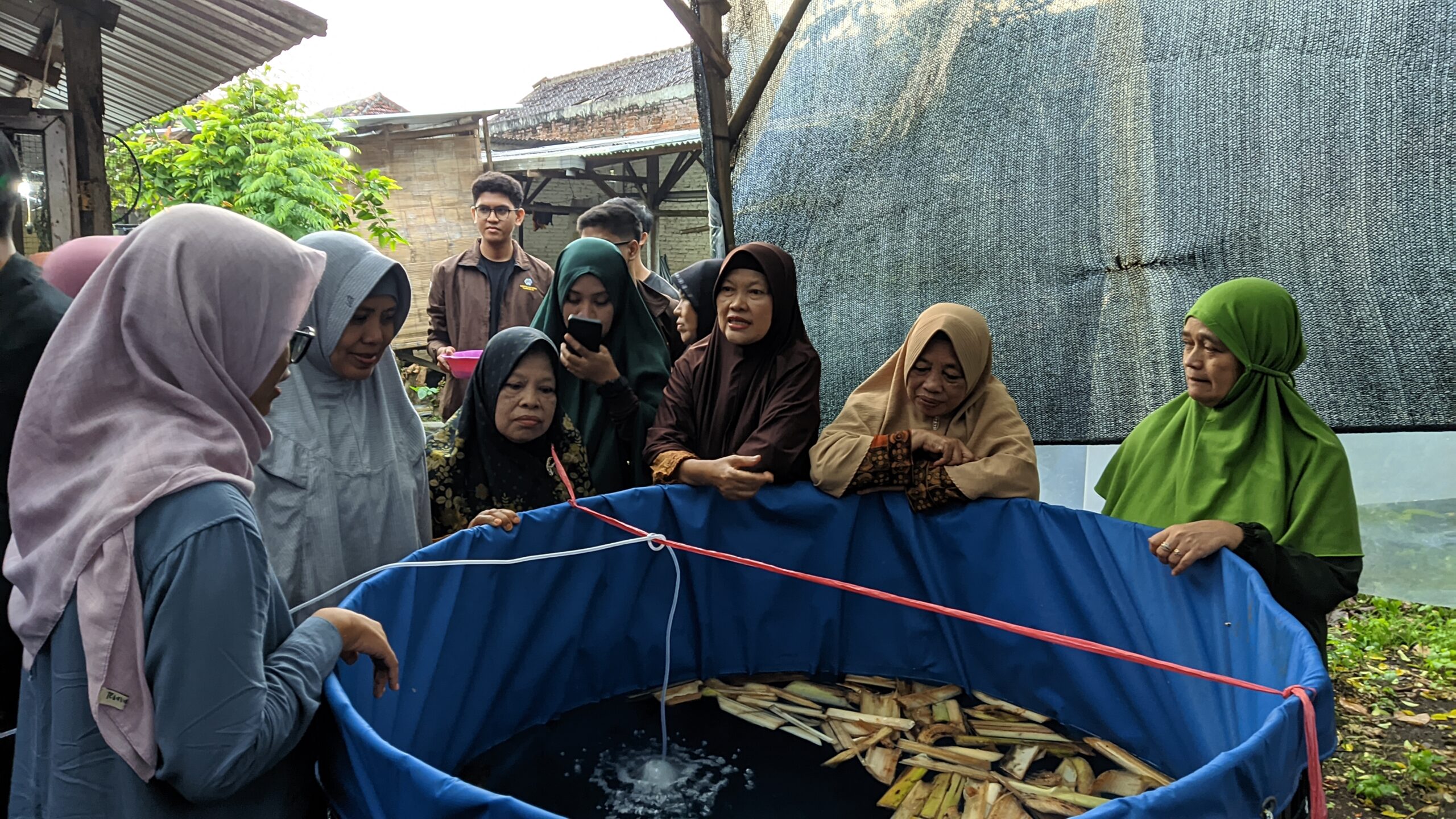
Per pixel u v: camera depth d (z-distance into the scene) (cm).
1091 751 225
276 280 143
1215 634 193
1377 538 351
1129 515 248
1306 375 251
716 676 273
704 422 280
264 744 124
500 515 225
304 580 204
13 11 497
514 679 234
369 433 224
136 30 532
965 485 244
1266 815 123
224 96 839
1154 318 280
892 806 200
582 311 302
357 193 1012
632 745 229
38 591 128
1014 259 309
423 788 114
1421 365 233
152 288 131
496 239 532
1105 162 285
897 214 335
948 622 258
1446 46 223
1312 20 243
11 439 167
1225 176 262
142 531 124
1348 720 342
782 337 270
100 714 121
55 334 135
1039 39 295
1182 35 266
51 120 466
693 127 1447
